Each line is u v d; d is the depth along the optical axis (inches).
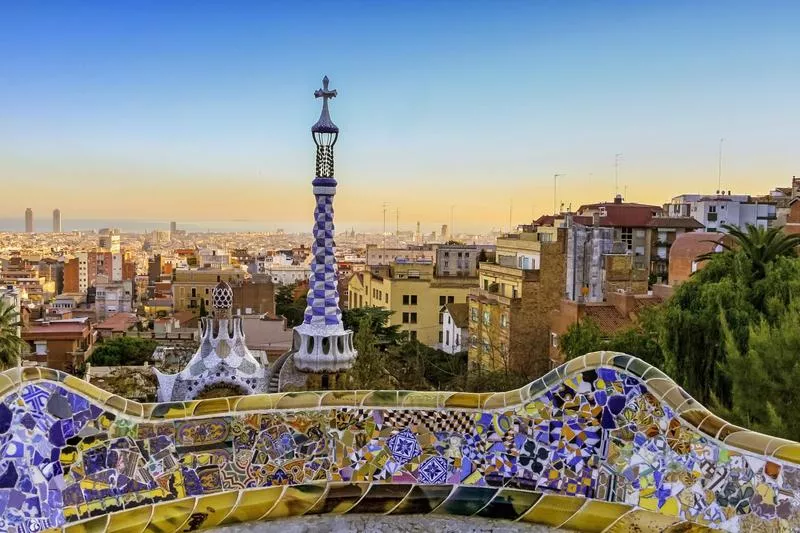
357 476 251.3
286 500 237.6
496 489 246.5
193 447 240.8
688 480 223.5
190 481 238.1
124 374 1507.1
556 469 246.4
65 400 225.6
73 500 220.2
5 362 1640.0
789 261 877.2
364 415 256.7
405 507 236.5
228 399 248.5
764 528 205.0
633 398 240.1
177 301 4495.6
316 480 249.6
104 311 4498.0
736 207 3634.4
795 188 3368.6
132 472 231.3
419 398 259.6
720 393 788.0
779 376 520.4
